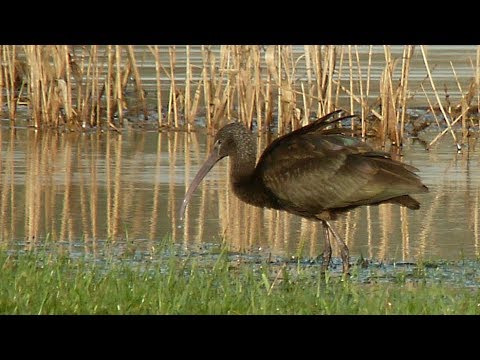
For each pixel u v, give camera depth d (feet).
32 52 81.87
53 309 34.01
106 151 73.31
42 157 70.54
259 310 34.83
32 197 58.34
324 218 46.85
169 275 38.45
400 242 50.37
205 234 51.67
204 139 79.10
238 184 49.08
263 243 50.26
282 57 81.30
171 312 34.42
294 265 45.75
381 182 45.70
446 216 55.42
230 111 81.61
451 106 84.94
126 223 53.11
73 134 80.18
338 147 46.60
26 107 91.86
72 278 39.06
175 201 58.39
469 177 65.16
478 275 43.42
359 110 83.41
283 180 47.06
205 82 80.79
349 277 42.60
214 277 40.32
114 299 35.17
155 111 88.84
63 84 82.12
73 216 54.34
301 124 79.25
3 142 76.07
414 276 43.29
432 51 108.88
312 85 83.25
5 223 52.60
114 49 93.45
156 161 69.92
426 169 67.56
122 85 86.17
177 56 102.94
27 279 37.04
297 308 35.27
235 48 80.12
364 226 54.03
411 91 90.99
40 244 48.39
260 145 75.05
